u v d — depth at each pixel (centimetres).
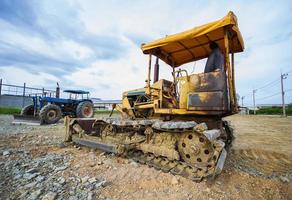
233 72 451
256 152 526
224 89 352
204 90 374
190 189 281
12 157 408
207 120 408
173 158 338
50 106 1071
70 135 554
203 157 322
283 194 277
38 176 312
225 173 353
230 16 333
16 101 2148
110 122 459
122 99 579
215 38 430
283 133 955
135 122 404
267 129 1141
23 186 276
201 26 365
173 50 516
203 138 327
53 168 352
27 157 414
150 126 395
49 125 1022
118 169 355
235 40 432
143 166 371
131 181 305
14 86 2108
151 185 292
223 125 510
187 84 400
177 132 357
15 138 620
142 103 507
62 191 265
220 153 315
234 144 643
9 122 1118
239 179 327
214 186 295
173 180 304
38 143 559
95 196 255
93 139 495
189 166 325
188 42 462
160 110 428
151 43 444
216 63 409
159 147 365
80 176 319
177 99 473
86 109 1269
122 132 467
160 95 456
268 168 390
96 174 330
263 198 265
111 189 277
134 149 423
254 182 316
